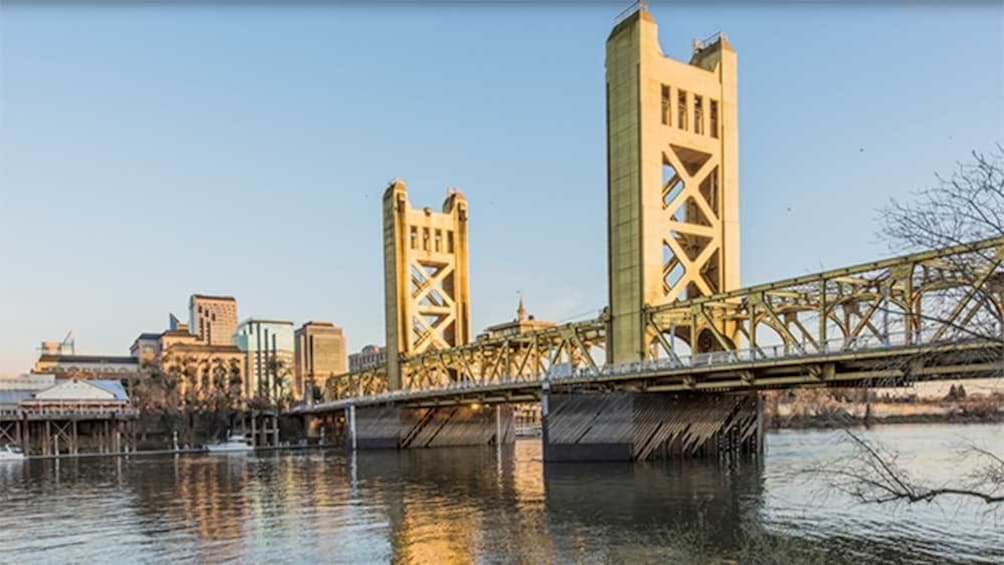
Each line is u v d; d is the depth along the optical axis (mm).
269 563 31797
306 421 158750
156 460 105438
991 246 13453
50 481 73500
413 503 49031
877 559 28875
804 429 143875
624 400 69438
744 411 74938
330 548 34469
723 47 82750
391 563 31031
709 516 38969
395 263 132000
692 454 71875
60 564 33281
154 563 32750
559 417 70875
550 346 89312
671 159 77750
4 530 42906
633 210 75000
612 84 79312
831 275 52281
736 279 80938
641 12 76312
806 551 30453
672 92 78438
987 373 18188
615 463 68188
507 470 71000
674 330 73375
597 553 31312
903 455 60281
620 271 76250
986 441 48781
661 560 29797
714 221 80625
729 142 82125
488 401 100375
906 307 18312
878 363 47188
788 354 53688
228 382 193375
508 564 30031
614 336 76438
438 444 122250
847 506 40719
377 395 117500
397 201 133625
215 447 132875
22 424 124312
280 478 70375
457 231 140250
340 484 63125
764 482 51875
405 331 131000
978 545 30859
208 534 39312
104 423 132875
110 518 46406
